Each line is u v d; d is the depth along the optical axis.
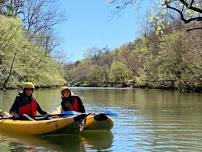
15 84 44.00
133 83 78.06
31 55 51.06
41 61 58.16
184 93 44.19
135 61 77.31
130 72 83.62
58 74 78.94
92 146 10.30
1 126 12.86
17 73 44.25
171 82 58.50
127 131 12.71
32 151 9.75
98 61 116.25
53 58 66.31
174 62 51.28
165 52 53.69
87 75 106.38
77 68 112.31
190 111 19.98
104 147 10.12
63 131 11.62
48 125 11.70
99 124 12.32
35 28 51.03
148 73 64.88
